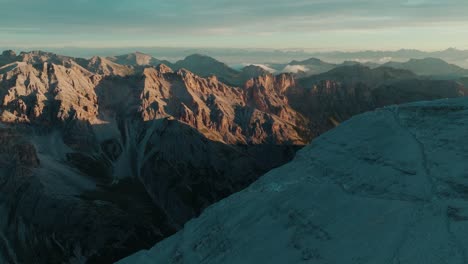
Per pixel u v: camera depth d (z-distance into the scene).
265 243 59.59
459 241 43.09
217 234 69.00
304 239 55.81
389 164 64.56
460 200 50.00
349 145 77.62
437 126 70.31
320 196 64.19
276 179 80.75
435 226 46.97
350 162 71.44
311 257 51.50
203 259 65.06
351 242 50.50
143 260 76.06
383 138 74.19
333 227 55.03
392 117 80.75
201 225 77.38
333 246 51.34
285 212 64.62
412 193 55.34
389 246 46.75
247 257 58.25
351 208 57.44
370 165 67.19
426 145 65.31
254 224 66.19
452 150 61.03
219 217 74.94
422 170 59.28
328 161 76.12
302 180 73.56
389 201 55.66
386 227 50.34
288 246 56.41
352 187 63.38
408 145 67.25
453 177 54.59
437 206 50.44
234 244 63.19
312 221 58.28
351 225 53.78
